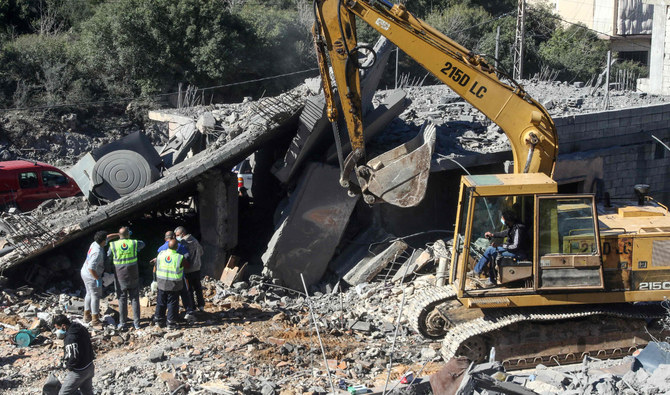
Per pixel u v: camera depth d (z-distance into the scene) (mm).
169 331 11320
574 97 19688
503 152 14875
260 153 17281
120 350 10656
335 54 10711
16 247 12883
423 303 10844
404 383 8008
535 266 9805
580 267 9836
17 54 33375
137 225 16469
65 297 12688
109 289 13273
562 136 15273
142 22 34062
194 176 13359
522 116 10859
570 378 8422
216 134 16484
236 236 14438
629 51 49438
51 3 40500
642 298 10117
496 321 9992
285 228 13734
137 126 33281
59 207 15227
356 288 13547
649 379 7930
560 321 10367
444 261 12742
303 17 40531
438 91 22016
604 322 10430
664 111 16500
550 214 9805
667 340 10375
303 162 14359
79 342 8219
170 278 11258
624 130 16094
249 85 37562
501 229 10055
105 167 14086
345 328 11828
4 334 11102
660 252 10078
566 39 46000
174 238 11453
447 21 45688
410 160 11336
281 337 11195
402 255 14398
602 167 15602
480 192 9742
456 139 15703
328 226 13930
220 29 35188
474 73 10805
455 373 7387
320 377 9664
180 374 9539
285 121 13523
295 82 39000
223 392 8828
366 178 11430
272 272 13852
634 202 12000
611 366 9477
